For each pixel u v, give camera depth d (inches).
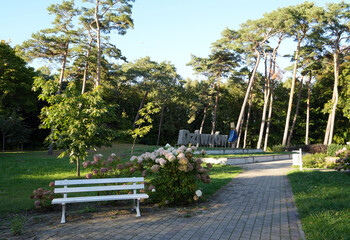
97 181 247.8
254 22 1357.0
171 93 1860.2
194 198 285.9
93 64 1300.4
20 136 885.2
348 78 1526.8
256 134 2209.6
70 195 330.3
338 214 235.0
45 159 819.4
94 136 441.7
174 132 2130.9
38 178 449.7
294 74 1529.3
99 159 318.0
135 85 1828.2
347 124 1926.7
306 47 1460.4
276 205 290.8
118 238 186.1
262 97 2057.1
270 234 196.4
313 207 265.4
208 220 233.0
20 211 262.8
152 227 212.1
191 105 1915.6
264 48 1549.0
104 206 284.4
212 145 1312.7
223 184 426.6
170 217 242.4
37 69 1692.9
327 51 1535.4
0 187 372.8
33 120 1624.0
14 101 1315.2
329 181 440.5
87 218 237.6
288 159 1072.2
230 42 1499.8
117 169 325.7
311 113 2043.6
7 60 1259.8
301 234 194.5
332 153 778.2
